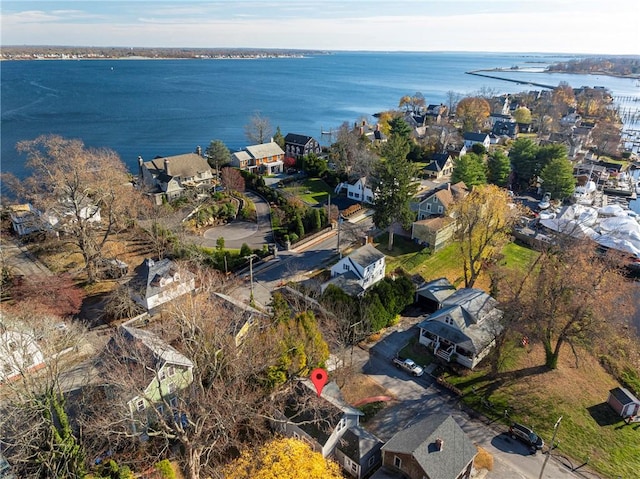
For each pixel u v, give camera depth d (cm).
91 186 5772
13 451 3244
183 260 6116
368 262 5981
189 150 13825
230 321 4416
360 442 3578
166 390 3759
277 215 8106
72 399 3888
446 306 5322
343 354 4784
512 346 5031
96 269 5897
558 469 3672
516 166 10838
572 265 4428
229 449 3628
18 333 3916
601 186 11369
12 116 17962
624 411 4219
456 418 4169
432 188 10025
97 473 3266
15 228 7088
